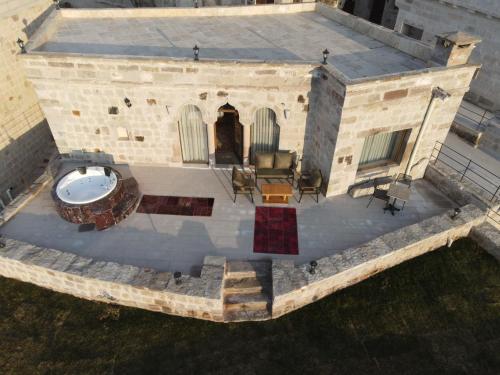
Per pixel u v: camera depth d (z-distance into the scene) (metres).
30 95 20.17
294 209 14.56
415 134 14.47
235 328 11.48
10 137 19.00
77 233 13.46
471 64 13.22
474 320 11.84
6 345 11.14
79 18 17.98
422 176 16.38
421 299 12.34
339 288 12.51
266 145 16.08
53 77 14.02
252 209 14.53
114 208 13.91
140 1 30.98
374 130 13.55
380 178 15.42
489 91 19.11
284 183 15.72
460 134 18.55
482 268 13.32
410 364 10.77
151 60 13.34
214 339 11.23
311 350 11.01
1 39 17.92
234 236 13.43
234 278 12.20
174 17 18.80
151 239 13.27
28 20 19.53
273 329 11.48
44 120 21.50
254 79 13.62
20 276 12.79
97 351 10.98
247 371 10.53
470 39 12.57
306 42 16.34
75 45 15.38
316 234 13.58
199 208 14.55
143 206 14.59
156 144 15.91
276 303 11.31
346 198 15.12
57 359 10.83
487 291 12.63
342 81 12.04
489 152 17.77
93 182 14.97
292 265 12.02
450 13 19.81
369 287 12.64
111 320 11.72
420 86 12.93
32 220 13.95
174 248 12.96
